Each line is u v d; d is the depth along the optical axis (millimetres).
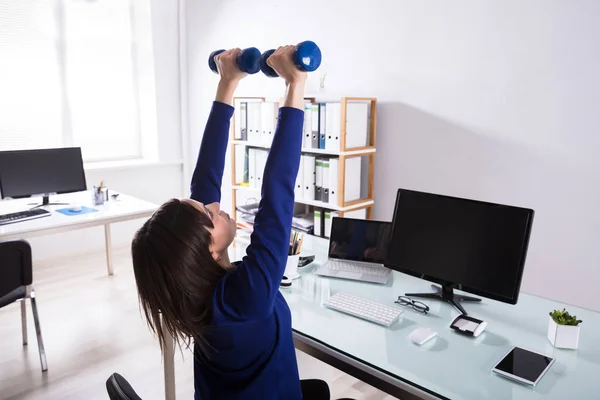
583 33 2547
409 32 3223
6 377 2484
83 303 3391
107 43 4543
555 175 2742
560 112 2680
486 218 1613
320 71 3770
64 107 4344
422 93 3225
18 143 4129
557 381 1261
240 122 3867
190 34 4781
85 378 2490
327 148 3291
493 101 2922
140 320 3139
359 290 1846
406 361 1346
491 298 1597
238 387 974
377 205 3584
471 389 1219
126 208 3324
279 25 4012
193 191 1160
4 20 3939
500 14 2824
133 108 4840
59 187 3439
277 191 877
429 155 3250
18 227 2809
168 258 830
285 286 1859
